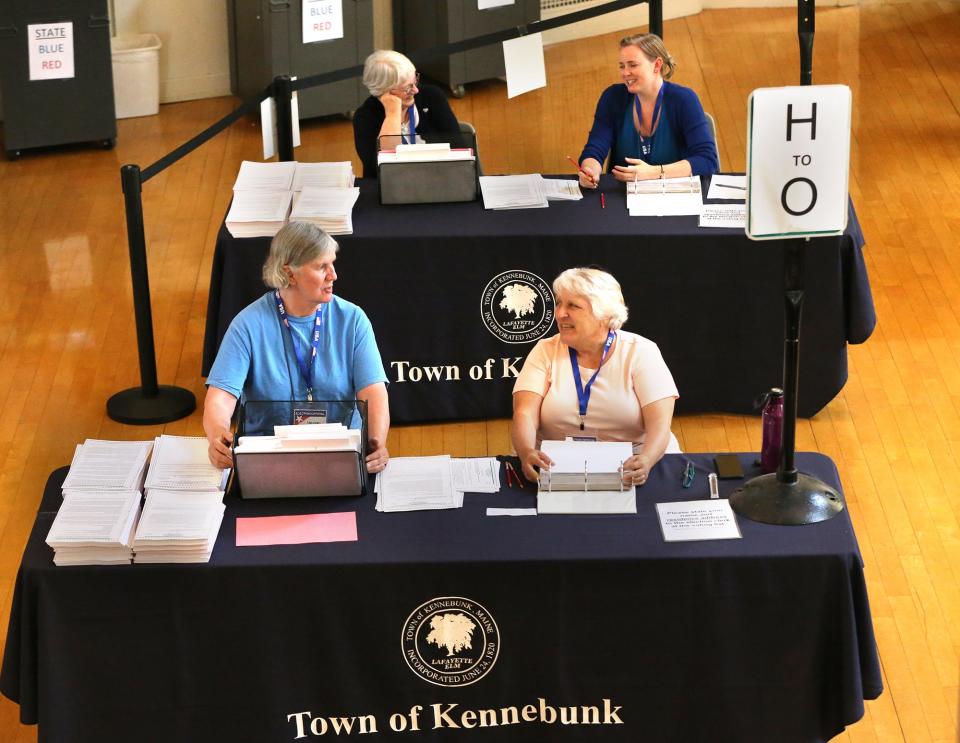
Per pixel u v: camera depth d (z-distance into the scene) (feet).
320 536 10.78
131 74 27.58
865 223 22.31
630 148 18.12
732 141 25.89
